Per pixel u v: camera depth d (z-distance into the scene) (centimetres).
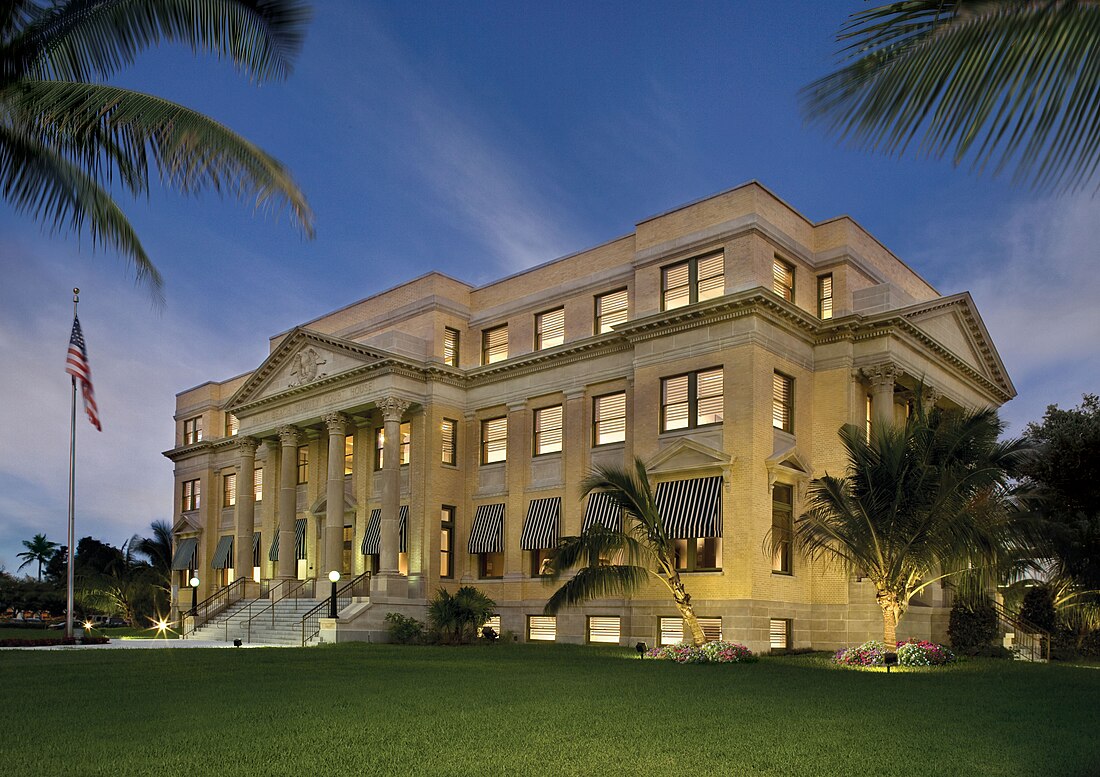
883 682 2011
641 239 3816
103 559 6806
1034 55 598
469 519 4356
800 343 3575
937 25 624
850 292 3662
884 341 3512
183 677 2002
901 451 2502
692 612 2884
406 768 987
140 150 1733
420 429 4316
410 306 4575
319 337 4538
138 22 1689
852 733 1250
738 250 3444
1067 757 1084
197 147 1644
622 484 2906
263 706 1483
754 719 1380
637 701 1595
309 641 3784
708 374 3475
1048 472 2492
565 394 4038
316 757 1042
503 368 4259
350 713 1405
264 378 4991
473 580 4253
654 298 3703
